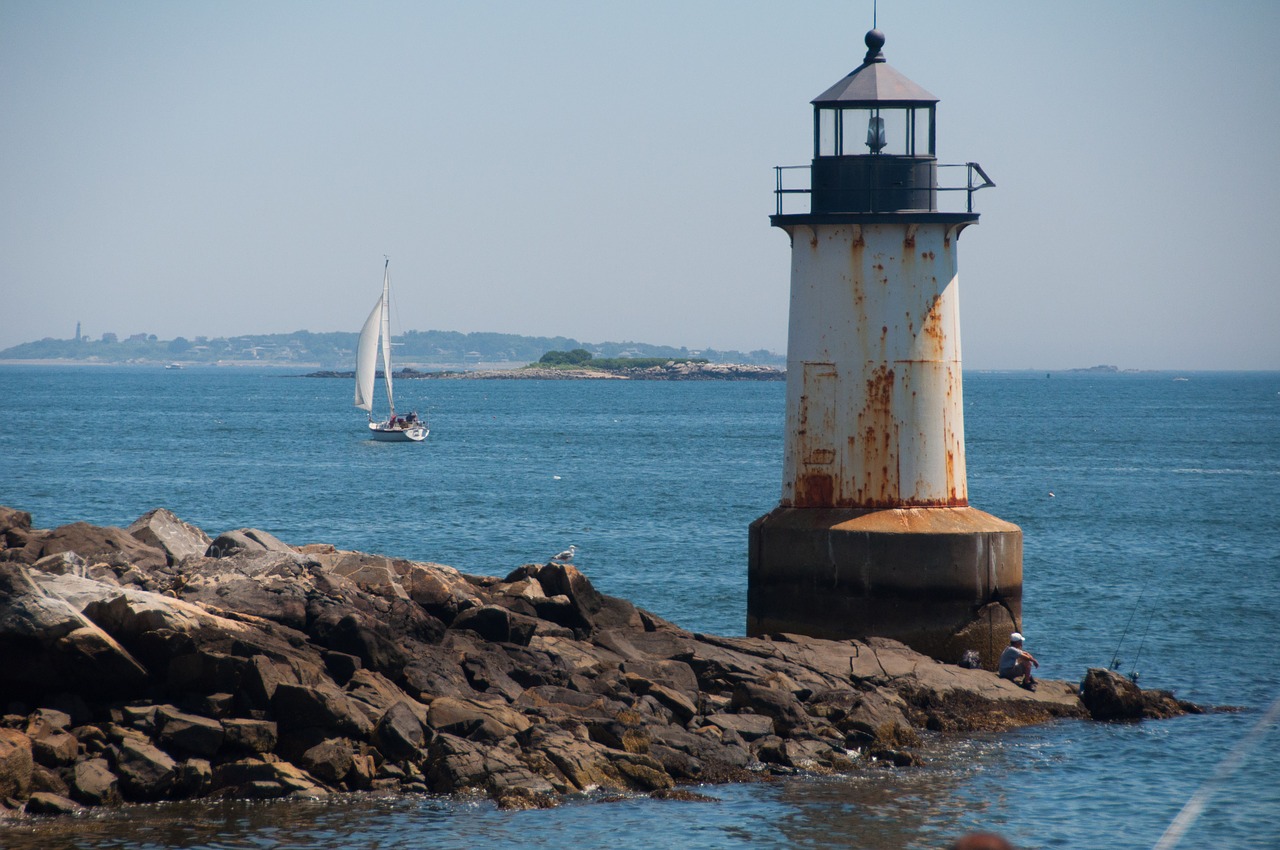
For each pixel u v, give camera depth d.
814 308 93.50
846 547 92.12
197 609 74.62
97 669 70.31
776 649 89.94
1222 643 118.69
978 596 92.25
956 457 93.94
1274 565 170.75
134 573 84.19
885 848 64.06
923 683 87.44
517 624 85.19
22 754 64.50
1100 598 143.12
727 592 148.62
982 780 74.81
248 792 66.88
